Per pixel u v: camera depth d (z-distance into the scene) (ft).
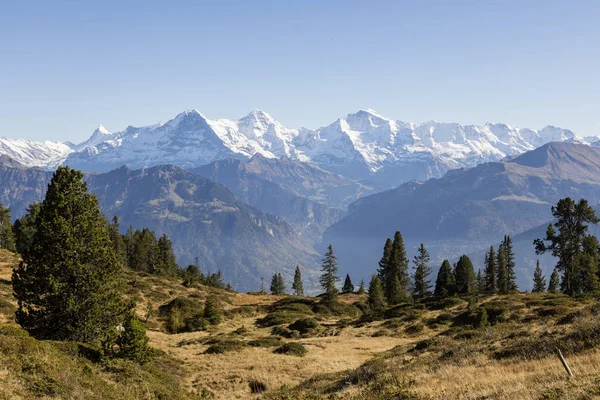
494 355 83.51
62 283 106.22
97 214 117.91
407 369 88.28
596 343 70.49
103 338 109.91
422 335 198.80
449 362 86.84
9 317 173.58
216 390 114.32
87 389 66.39
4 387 57.62
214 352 161.38
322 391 91.15
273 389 114.01
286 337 215.51
